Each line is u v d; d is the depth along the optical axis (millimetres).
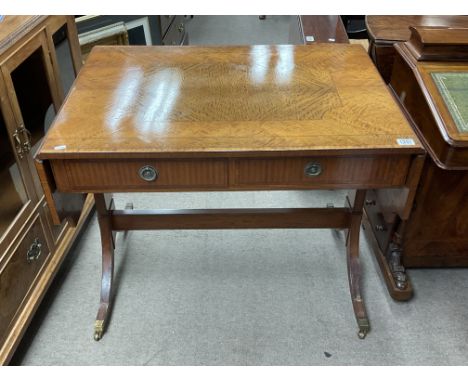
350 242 1698
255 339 1570
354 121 1223
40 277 1581
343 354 1524
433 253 1748
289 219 1655
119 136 1158
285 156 1141
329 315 1652
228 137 1157
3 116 1311
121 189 1215
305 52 1594
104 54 1562
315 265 1856
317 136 1162
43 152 1108
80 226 1906
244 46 1634
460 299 1713
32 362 1495
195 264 1861
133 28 2592
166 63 1510
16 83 1363
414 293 1732
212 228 1671
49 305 1686
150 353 1527
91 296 1726
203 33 3967
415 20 1878
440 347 1548
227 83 1398
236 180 1209
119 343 1558
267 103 1301
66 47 1752
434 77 1415
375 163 1185
